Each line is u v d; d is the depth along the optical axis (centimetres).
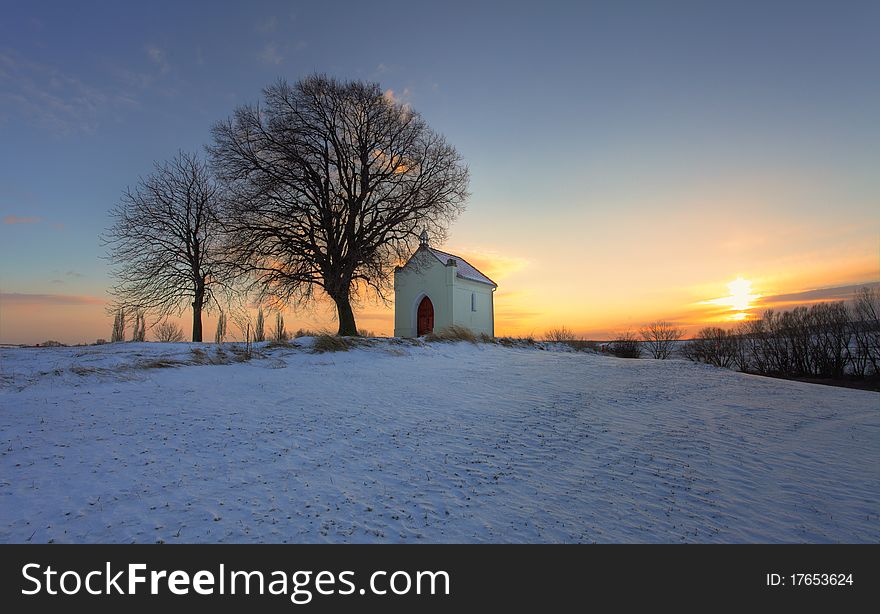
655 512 574
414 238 2592
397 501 585
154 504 549
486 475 680
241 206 2302
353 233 2448
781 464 752
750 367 4500
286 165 2412
